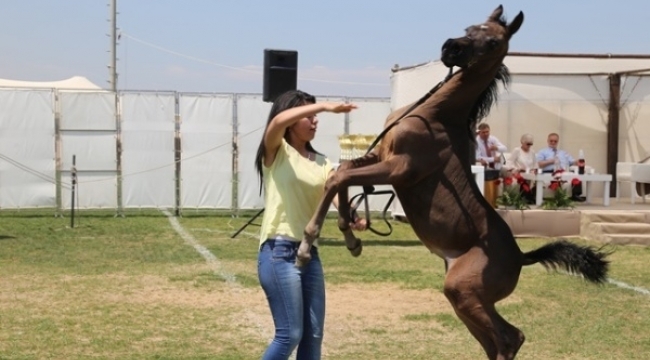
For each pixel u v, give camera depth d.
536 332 8.55
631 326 8.87
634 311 9.60
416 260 13.13
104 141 19.00
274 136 5.31
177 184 19.36
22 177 18.70
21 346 7.54
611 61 19.05
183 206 19.36
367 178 5.37
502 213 15.81
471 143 5.94
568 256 6.03
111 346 7.58
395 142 5.48
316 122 5.57
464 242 5.68
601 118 18.78
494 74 5.58
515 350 5.71
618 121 18.83
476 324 5.72
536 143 18.55
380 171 5.40
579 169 17.05
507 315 9.31
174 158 19.33
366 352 7.62
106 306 9.30
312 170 5.43
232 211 19.55
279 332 5.26
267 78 12.33
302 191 5.37
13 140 18.59
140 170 19.19
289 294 5.25
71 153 18.88
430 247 5.83
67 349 7.48
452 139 5.64
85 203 19.02
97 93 18.92
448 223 5.61
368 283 10.98
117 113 19.02
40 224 17.25
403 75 18.73
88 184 18.97
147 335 8.02
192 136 19.28
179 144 19.36
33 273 11.40
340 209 5.66
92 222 17.78
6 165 18.61
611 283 11.35
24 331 8.11
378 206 19.72
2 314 8.83
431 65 17.62
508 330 5.72
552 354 7.77
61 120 18.78
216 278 11.12
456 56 5.33
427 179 5.59
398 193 5.72
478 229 5.69
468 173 5.71
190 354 7.38
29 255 13.04
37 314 8.86
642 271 12.44
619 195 18.86
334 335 8.21
